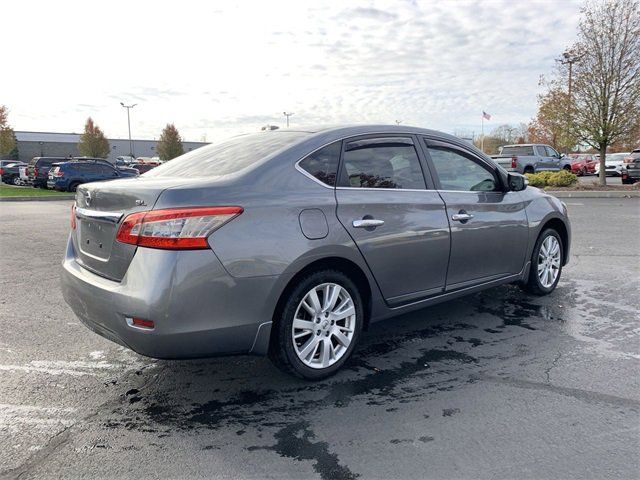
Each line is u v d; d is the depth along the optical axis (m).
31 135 87.94
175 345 2.89
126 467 2.54
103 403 3.22
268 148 3.59
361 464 2.55
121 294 2.92
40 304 5.36
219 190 3.03
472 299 5.41
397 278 3.83
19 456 2.64
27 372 3.69
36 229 10.95
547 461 2.56
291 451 2.67
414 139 4.16
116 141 88.81
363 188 3.67
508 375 3.56
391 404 3.17
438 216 4.05
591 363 3.74
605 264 6.96
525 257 5.04
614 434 2.80
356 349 4.07
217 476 2.47
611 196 16.95
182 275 2.83
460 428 2.88
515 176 4.73
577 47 17.23
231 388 3.42
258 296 3.07
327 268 3.46
